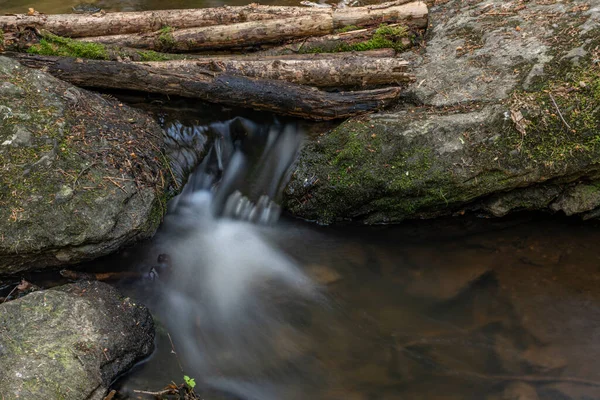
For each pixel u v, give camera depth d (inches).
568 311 155.6
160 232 187.9
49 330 131.1
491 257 176.2
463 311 159.2
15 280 161.5
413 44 231.1
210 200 205.6
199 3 308.8
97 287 149.9
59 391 119.9
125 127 186.2
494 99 188.1
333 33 231.3
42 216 152.8
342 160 185.3
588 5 208.7
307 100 200.1
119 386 135.0
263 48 236.1
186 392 134.1
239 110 211.9
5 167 156.9
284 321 160.2
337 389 139.0
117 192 162.9
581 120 173.0
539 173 173.9
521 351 145.5
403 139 183.5
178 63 207.8
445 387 137.6
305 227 194.2
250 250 187.3
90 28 231.8
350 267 177.8
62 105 178.5
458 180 176.6
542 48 198.1
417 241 185.5
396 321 157.9
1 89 171.9
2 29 207.0
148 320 149.9
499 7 231.8
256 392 138.4
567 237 181.2
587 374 137.8
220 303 166.4
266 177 205.9
